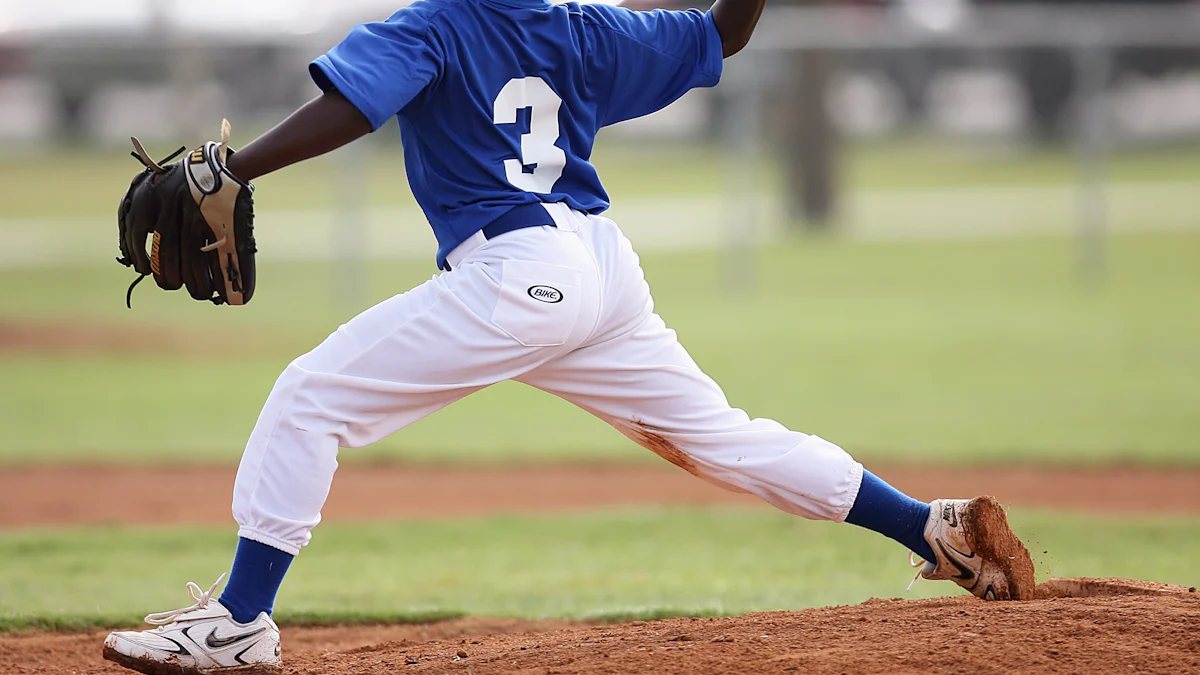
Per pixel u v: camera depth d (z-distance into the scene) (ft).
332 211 290.56
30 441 112.47
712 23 44.06
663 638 42.47
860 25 323.37
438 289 39.19
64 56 257.34
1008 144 411.95
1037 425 112.57
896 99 425.69
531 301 38.58
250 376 142.82
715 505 92.53
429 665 41.93
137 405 127.95
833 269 234.58
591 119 41.78
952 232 286.46
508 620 58.39
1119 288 202.49
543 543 80.07
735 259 205.16
